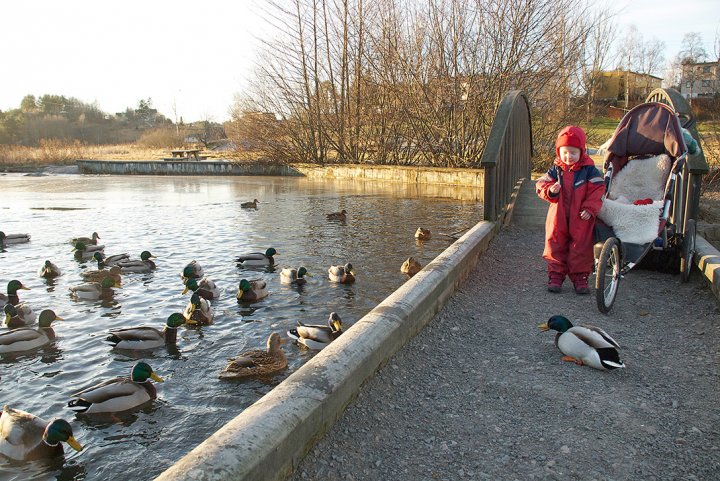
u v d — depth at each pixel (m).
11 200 25.75
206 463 2.80
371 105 34.22
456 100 28.62
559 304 6.71
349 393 4.15
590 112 29.66
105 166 45.94
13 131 103.06
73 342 8.24
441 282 6.49
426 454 3.63
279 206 22.88
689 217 7.69
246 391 6.53
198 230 17.53
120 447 5.38
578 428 3.93
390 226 17.52
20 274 12.50
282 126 38.56
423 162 33.75
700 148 7.80
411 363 5.00
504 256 9.33
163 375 7.03
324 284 11.03
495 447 3.71
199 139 72.19
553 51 26.33
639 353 5.23
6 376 7.10
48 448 5.16
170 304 10.15
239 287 10.05
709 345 5.28
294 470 3.39
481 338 5.66
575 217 6.89
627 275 7.85
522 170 17.19
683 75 45.00
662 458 3.55
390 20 30.88
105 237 16.59
